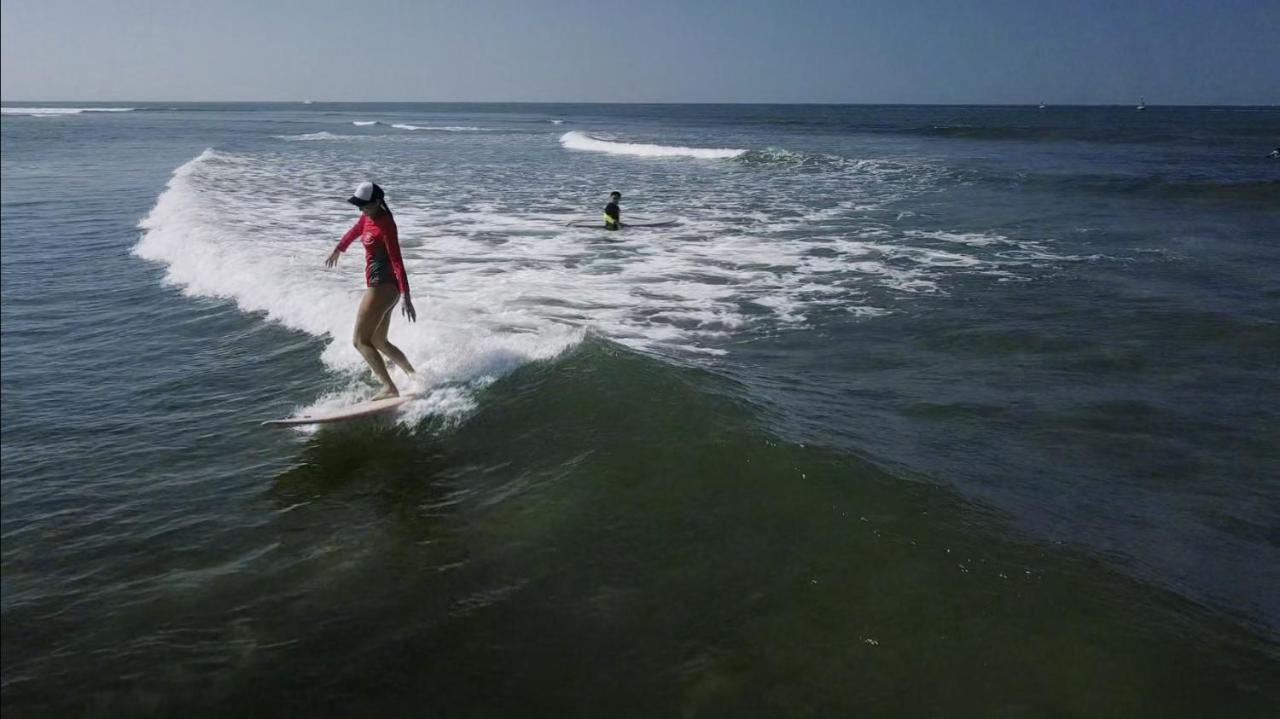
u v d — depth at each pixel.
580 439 5.21
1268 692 3.05
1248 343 8.10
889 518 4.13
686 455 4.81
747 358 7.57
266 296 9.45
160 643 3.53
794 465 4.62
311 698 3.16
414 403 6.04
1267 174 25.33
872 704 3.01
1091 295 10.16
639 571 3.87
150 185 22.08
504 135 58.72
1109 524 4.50
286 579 4.00
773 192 21.92
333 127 73.50
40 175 24.75
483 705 3.08
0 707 3.18
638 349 7.68
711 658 3.27
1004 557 3.86
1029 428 5.92
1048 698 3.02
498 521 4.42
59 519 4.77
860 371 7.24
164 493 5.06
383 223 5.93
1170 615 3.52
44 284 11.05
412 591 3.83
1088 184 23.17
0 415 6.50
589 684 3.17
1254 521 4.64
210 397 6.76
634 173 27.50
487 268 11.30
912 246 13.73
